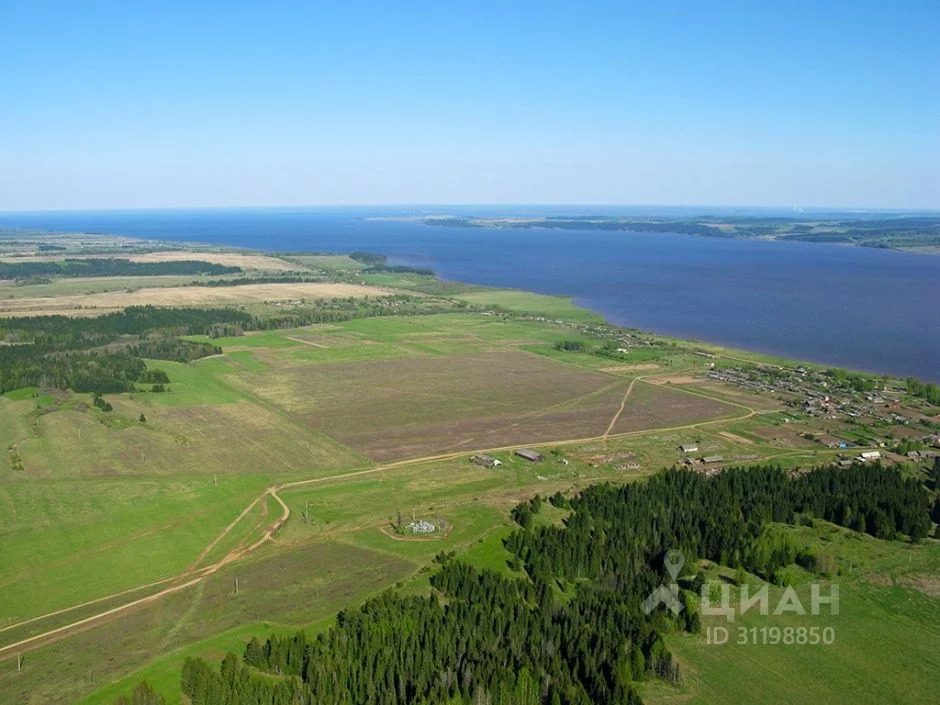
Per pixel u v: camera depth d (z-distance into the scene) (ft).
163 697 305.53
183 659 334.65
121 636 356.18
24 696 310.65
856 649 349.20
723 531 437.99
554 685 313.32
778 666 336.29
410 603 371.15
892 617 375.66
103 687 315.17
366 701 305.32
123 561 432.25
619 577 400.88
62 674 326.03
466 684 313.53
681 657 342.23
